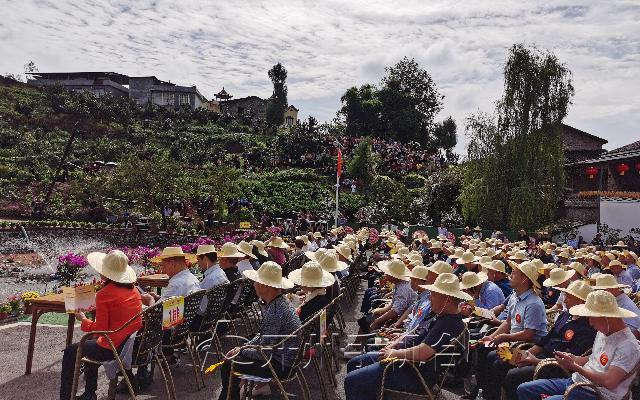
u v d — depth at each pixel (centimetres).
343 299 1091
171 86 8250
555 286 662
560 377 486
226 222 3094
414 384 438
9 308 860
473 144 2923
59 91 6419
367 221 3625
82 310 506
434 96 7825
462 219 3381
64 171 3847
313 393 588
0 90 6103
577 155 4362
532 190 2728
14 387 553
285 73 8188
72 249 2116
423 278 599
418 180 4969
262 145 6203
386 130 7212
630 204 2509
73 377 467
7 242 2203
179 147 5772
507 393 497
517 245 1622
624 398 402
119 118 6391
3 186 3456
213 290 596
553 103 2755
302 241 1161
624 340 402
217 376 620
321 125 6212
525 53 2811
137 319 491
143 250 1337
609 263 991
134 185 2811
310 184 4712
